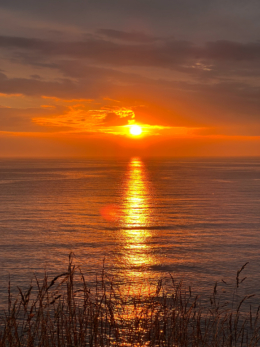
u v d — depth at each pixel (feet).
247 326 46.93
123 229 149.69
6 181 442.09
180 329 16.26
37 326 14.10
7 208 213.66
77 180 460.14
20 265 95.30
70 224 160.97
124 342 15.47
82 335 14.90
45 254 107.65
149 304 18.13
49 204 232.73
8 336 13.84
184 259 102.78
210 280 82.48
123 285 73.46
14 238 130.62
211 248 115.96
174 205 226.79
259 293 72.28
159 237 133.69
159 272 89.61
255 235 135.64
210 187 360.07
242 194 291.99
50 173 624.18
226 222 164.55
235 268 93.20
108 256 106.22
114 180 460.55
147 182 426.92
